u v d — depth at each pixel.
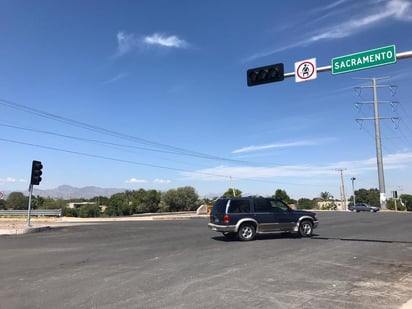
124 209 78.56
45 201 79.38
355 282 8.74
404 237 17.94
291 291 7.98
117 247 15.67
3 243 17.81
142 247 15.48
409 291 7.92
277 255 12.61
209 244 15.88
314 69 14.75
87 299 7.57
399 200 90.12
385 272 9.85
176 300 7.40
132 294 7.90
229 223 16.91
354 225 25.52
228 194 84.06
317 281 8.87
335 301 7.21
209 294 7.80
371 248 14.14
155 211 85.38
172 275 9.71
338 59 14.41
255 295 7.69
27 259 12.82
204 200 87.31
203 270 10.29
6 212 42.47
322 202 106.38
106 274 10.03
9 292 8.25
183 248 14.82
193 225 27.61
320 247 14.44
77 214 68.06
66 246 16.33
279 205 17.91
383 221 29.66
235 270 10.21
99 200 116.81
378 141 54.22
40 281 9.33
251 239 17.03
